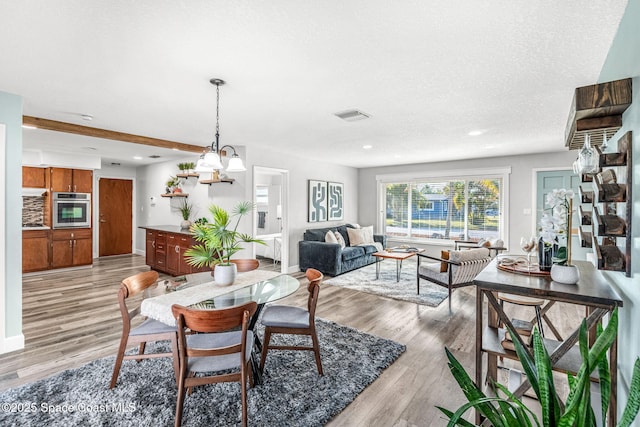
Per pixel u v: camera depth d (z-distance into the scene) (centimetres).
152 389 214
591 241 187
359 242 671
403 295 440
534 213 568
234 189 518
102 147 524
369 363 250
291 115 333
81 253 611
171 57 205
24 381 225
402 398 209
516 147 506
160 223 701
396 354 266
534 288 162
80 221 609
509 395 109
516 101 286
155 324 224
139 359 229
